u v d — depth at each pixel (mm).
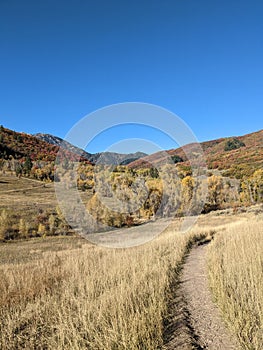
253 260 7301
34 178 69875
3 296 6430
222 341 4332
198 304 6051
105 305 5320
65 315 5008
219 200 50812
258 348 3824
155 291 6203
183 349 4141
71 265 9156
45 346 4508
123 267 8156
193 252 13570
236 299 5230
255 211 40062
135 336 4125
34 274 8086
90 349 4094
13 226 33906
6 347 4535
